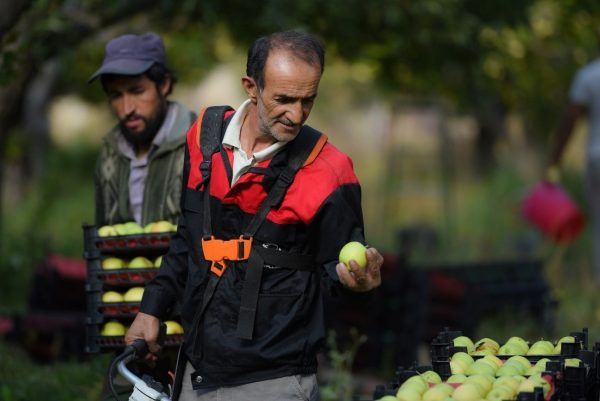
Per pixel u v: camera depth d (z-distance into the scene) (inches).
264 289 336.8
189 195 354.3
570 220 876.6
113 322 410.9
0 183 1031.6
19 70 655.1
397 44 935.0
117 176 434.0
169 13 949.2
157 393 342.3
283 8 864.9
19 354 691.4
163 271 368.8
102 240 410.0
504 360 335.6
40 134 1683.1
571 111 855.7
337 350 707.4
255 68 325.7
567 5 1048.2
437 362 318.3
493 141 1829.5
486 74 1071.0
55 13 743.1
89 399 564.1
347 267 321.7
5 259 959.6
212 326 341.1
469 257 1251.8
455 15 925.2
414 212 1772.9
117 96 426.9
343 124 2913.4
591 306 911.0
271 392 335.9
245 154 338.6
